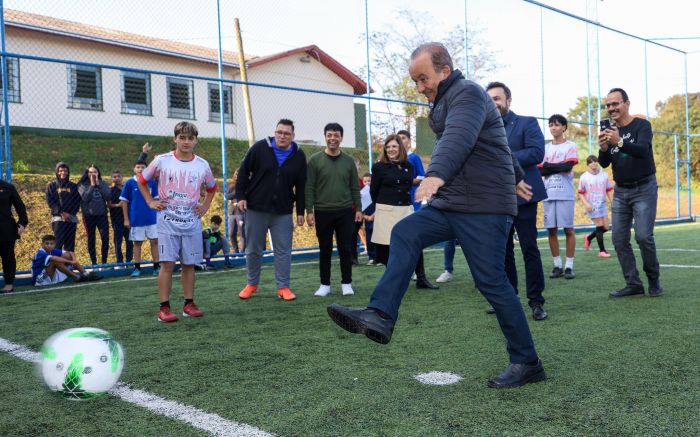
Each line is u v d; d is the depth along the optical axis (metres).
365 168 13.65
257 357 3.06
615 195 4.70
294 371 2.76
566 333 3.43
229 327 3.91
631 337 3.29
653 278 4.67
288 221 5.17
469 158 2.29
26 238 9.21
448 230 2.35
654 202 4.55
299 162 5.16
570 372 2.61
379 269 7.58
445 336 3.44
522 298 4.86
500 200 2.31
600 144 4.56
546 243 10.99
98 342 2.39
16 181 9.89
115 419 2.15
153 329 3.89
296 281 6.45
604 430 1.92
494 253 2.32
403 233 2.27
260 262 5.25
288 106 17.78
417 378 2.58
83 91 13.82
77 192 7.56
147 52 14.80
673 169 18.64
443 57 2.27
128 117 14.55
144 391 2.49
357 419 2.08
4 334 3.82
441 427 1.98
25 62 12.80
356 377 2.63
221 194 12.54
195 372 2.79
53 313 4.64
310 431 1.98
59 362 2.32
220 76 8.97
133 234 7.43
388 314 2.15
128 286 6.34
